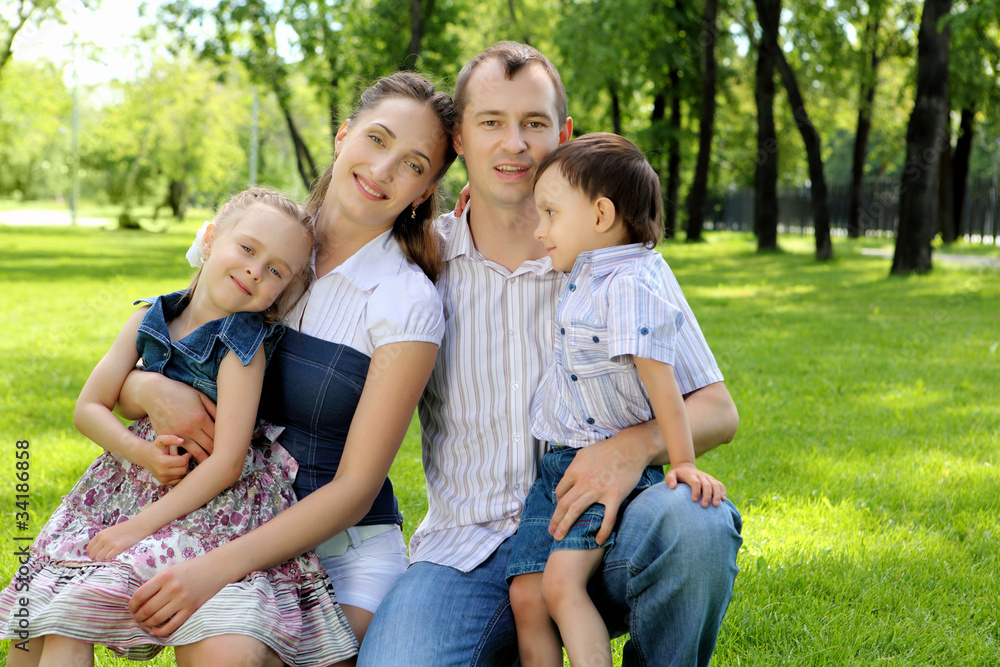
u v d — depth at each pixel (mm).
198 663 1825
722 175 36281
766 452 5148
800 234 32281
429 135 2234
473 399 2328
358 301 2189
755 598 3236
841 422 5879
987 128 23562
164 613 1819
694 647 1917
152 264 16969
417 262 2320
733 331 9453
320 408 2170
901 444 5371
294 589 2020
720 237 30875
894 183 28500
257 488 2096
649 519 1951
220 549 1916
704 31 23141
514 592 2105
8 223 35031
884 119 29000
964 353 8281
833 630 3031
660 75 24391
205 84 37438
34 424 5559
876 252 21625
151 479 2084
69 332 9008
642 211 2232
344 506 2047
